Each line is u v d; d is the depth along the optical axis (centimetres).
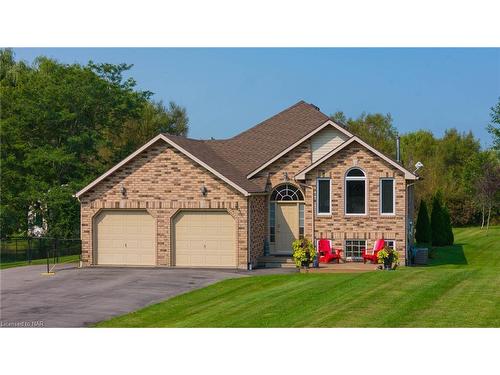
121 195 3234
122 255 3241
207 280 2730
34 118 4516
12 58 5691
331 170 3275
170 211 3192
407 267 3219
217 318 1923
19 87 4922
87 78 4653
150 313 2062
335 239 3272
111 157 4972
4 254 4122
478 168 6575
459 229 6350
